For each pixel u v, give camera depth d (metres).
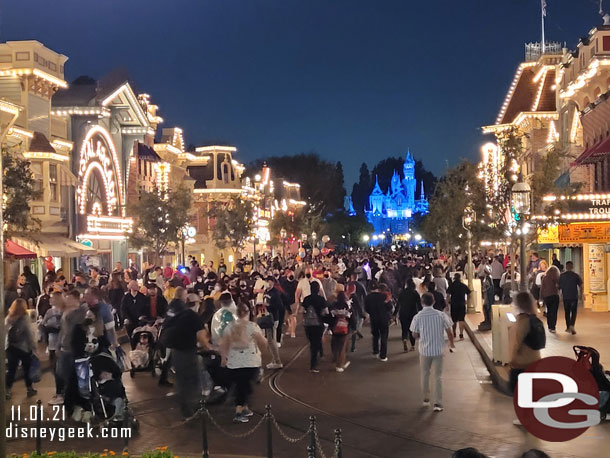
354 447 11.18
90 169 45.97
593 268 30.38
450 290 23.78
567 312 21.67
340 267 41.00
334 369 18.55
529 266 30.02
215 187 71.50
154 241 48.25
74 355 12.76
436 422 12.61
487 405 13.85
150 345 17.41
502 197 24.41
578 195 26.72
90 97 45.91
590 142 35.97
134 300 18.19
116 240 49.59
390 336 25.59
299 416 13.30
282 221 83.94
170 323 13.26
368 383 16.48
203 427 10.10
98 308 14.00
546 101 51.78
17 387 16.39
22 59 38.66
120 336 24.22
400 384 16.28
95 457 9.70
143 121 52.12
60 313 16.59
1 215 6.65
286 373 18.03
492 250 58.16
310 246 94.75
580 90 38.28
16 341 14.89
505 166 24.58
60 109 44.44
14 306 15.00
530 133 51.62
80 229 43.12
